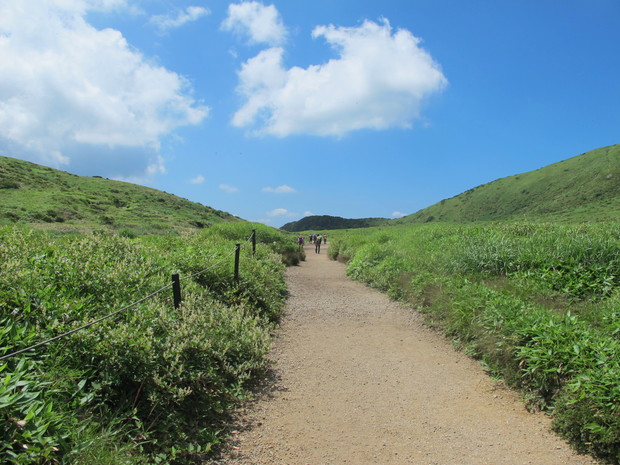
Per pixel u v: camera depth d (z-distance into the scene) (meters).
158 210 50.69
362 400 4.58
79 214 37.84
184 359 4.07
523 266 8.48
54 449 2.45
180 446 3.30
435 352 6.20
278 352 6.08
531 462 3.38
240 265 9.19
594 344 4.31
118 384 3.46
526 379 4.62
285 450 3.54
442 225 18.62
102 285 5.02
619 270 7.42
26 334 3.48
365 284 12.17
